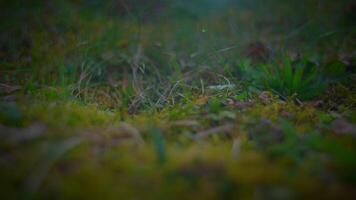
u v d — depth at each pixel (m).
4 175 1.87
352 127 2.50
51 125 2.42
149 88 3.88
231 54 4.61
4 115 2.45
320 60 4.44
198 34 5.37
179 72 3.96
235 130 2.58
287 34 5.69
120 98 3.66
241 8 8.66
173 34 5.84
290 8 7.01
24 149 2.09
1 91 3.27
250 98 3.40
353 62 4.25
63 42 4.61
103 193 1.79
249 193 1.79
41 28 5.09
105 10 5.57
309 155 2.14
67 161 2.04
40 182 1.81
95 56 4.57
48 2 5.86
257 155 2.17
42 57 4.37
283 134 2.45
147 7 5.78
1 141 2.11
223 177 1.91
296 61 4.25
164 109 3.13
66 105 2.93
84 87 3.93
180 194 1.80
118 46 4.95
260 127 2.58
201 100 3.12
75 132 2.36
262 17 7.26
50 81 3.84
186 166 2.03
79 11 5.92
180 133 2.58
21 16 5.53
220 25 6.77
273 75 3.91
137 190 1.83
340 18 6.20
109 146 2.29
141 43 5.02
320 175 1.92
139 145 2.32
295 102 3.50
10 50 4.64
